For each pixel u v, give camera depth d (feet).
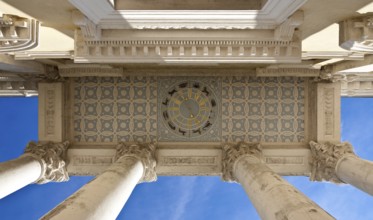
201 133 58.49
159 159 57.11
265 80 58.90
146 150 53.26
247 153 51.37
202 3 34.88
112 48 37.81
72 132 58.39
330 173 50.96
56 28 37.22
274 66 54.34
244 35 37.09
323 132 57.06
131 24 35.42
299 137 58.44
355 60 47.93
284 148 57.16
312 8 31.14
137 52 38.37
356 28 32.89
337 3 29.35
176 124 58.65
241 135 58.34
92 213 26.53
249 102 58.75
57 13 32.53
